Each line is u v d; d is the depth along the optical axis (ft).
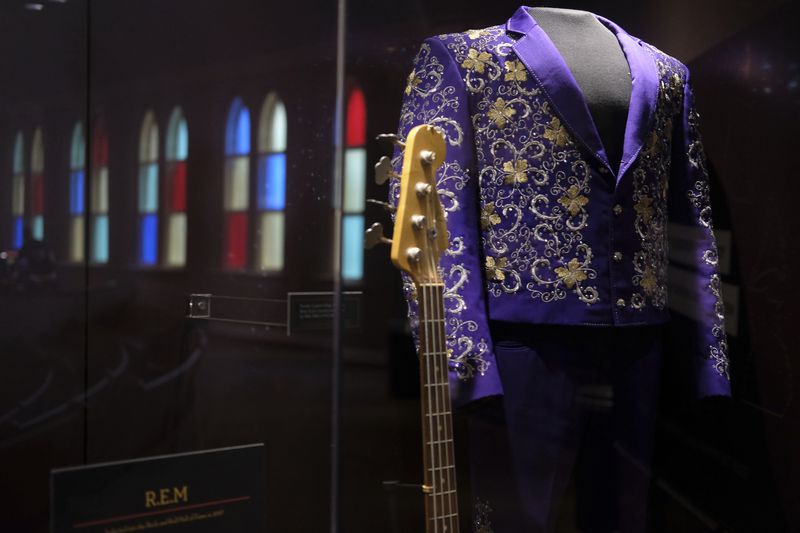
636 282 4.98
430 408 4.74
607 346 5.03
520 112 4.99
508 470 5.17
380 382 6.02
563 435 5.11
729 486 5.96
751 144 6.01
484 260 5.00
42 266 5.25
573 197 4.90
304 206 5.84
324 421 5.91
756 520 6.00
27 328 5.23
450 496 4.74
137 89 5.43
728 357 5.86
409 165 4.80
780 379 5.94
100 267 5.36
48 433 5.26
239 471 4.90
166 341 5.51
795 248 5.85
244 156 5.69
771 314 5.95
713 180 6.04
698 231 5.35
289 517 5.87
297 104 5.82
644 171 5.01
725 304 6.02
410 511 6.09
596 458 5.28
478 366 4.82
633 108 5.02
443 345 4.79
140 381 5.45
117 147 5.40
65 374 5.29
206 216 5.60
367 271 6.00
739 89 6.04
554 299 4.89
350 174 6.01
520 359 5.00
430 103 5.15
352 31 5.94
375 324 5.99
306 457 5.89
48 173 5.27
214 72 5.62
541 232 4.91
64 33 5.28
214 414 5.63
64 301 5.29
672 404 5.69
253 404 5.73
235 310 5.67
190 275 5.56
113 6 5.36
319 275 5.89
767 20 5.94
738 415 5.95
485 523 5.27
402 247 4.74
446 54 5.16
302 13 5.81
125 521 4.57
